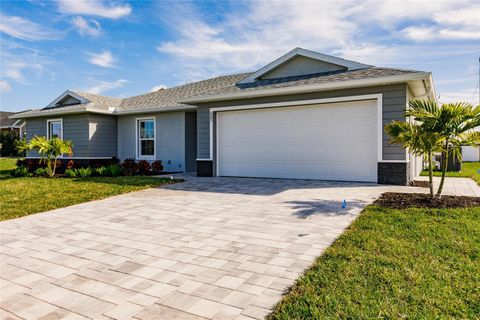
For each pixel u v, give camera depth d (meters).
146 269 3.33
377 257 3.36
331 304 2.49
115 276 3.18
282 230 4.58
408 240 3.90
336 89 9.37
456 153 6.34
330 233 4.35
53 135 15.61
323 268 3.14
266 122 10.74
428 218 4.86
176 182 10.12
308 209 5.83
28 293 2.86
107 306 2.59
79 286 2.98
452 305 2.46
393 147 8.65
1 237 4.64
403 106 8.50
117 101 17.05
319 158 9.87
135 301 2.66
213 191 8.28
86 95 15.74
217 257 3.61
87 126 14.27
